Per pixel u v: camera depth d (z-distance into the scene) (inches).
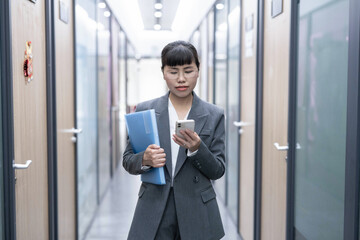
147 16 429.4
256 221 145.7
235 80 189.3
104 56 240.4
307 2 94.7
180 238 72.5
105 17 243.1
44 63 112.9
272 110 126.3
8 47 79.5
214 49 262.1
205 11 298.5
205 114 70.1
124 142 403.5
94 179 202.2
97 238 166.9
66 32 137.9
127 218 194.1
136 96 599.2
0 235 79.8
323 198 85.1
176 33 526.9
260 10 137.7
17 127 88.5
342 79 74.0
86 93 179.9
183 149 68.4
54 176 121.6
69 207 143.7
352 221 66.6
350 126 67.1
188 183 68.8
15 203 85.4
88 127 185.6
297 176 104.3
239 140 177.6
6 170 81.0
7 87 80.0
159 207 68.7
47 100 115.0
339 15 75.2
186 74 66.7
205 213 69.5
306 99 96.3
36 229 104.7
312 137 92.2
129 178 285.0
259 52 139.6
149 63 701.3
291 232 108.2
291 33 104.0
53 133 120.3
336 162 77.5
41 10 109.6
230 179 204.5
